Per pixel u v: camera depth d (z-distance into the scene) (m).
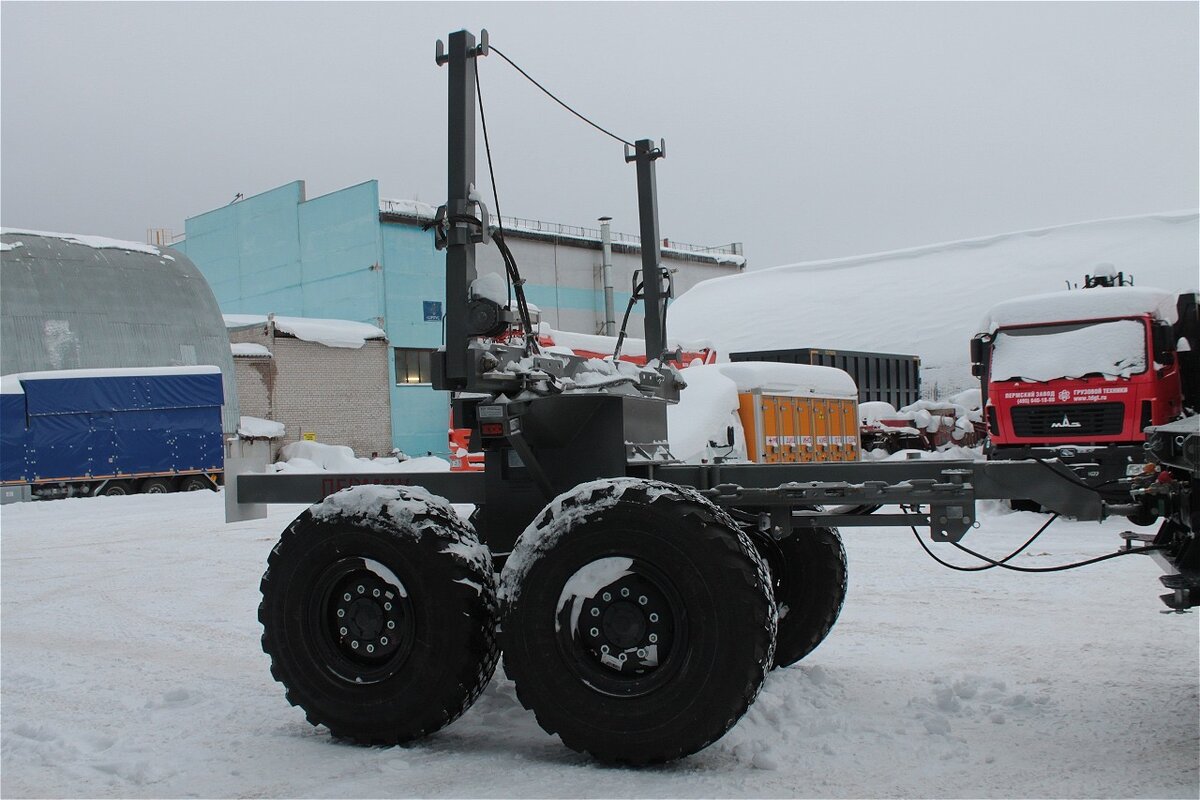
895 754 4.18
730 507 4.80
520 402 4.60
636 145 6.03
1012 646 6.14
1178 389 13.05
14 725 4.94
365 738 4.49
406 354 39.78
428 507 4.55
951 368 39.16
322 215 41.47
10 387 22.95
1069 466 4.60
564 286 44.12
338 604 4.62
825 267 51.06
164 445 24.61
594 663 4.12
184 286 33.00
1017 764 4.03
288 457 33.72
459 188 4.52
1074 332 13.42
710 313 50.12
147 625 7.85
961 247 48.06
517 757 4.27
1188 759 4.02
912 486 4.30
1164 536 4.45
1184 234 42.03
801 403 13.42
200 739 4.70
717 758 4.15
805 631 5.55
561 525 4.17
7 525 17.31
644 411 5.04
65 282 30.73
